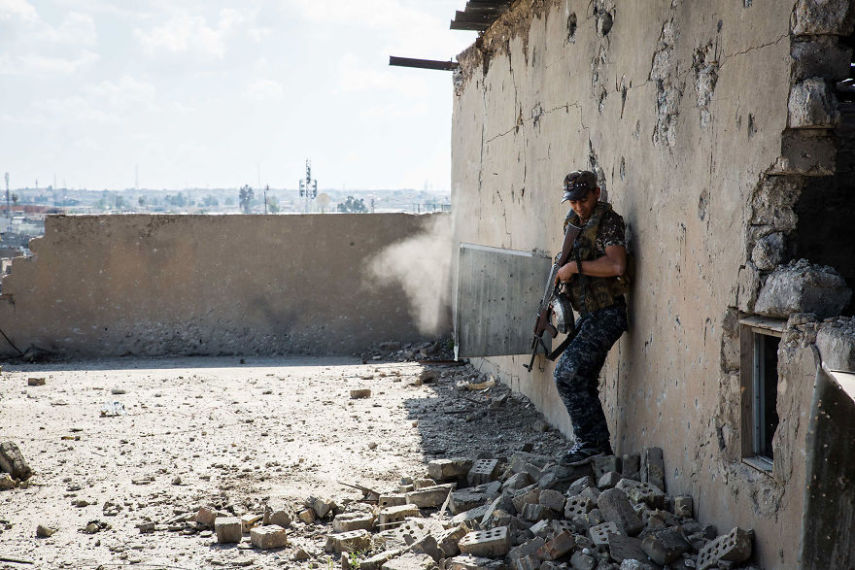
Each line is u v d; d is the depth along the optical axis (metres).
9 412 7.41
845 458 2.38
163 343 11.08
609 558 3.81
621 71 5.24
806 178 3.55
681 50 4.36
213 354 11.10
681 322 4.34
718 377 3.92
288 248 11.15
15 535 4.52
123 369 10.02
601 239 4.99
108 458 5.96
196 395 8.26
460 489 5.09
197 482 5.40
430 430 6.70
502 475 5.22
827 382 2.44
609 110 5.46
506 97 8.33
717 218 3.95
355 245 11.23
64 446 6.28
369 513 4.73
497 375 8.76
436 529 4.38
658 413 4.64
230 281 11.11
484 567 3.85
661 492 4.33
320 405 7.73
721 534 3.87
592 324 5.03
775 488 3.43
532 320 7.12
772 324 3.54
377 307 11.28
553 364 6.72
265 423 7.02
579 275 5.03
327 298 11.22
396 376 9.31
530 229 7.41
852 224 3.67
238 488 5.25
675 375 4.42
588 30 5.88
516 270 7.48
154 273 11.02
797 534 3.25
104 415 7.30
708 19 4.05
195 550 4.31
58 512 4.88
